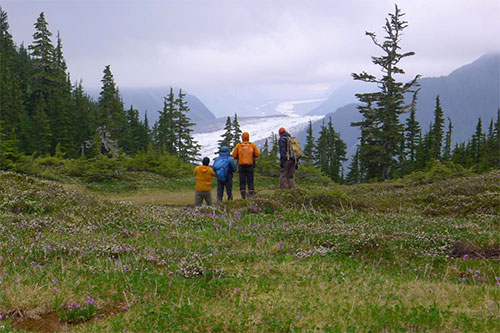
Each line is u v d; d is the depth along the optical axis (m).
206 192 14.29
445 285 6.60
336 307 5.67
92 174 26.83
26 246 7.84
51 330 5.14
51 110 73.31
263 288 6.47
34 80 80.44
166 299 6.10
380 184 25.16
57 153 34.72
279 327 5.07
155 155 36.16
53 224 9.88
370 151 52.72
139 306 5.75
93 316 5.58
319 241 9.12
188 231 10.36
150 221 11.23
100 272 6.93
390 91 51.84
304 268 7.43
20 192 12.15
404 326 5.05
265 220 11.51
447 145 97.81
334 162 101.25
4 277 6.27
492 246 8.37
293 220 11.52
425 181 24.08
